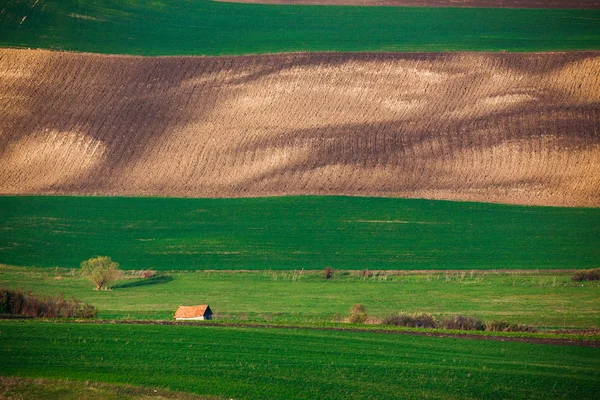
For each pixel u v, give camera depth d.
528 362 102.50
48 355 102.00
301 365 100.25
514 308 142.88
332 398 91.12
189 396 91.31
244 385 94.12
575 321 133.62
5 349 103.56
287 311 140.50
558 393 93.12
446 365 100.88
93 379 95.38
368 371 98.56
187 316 129.75
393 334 114.06
